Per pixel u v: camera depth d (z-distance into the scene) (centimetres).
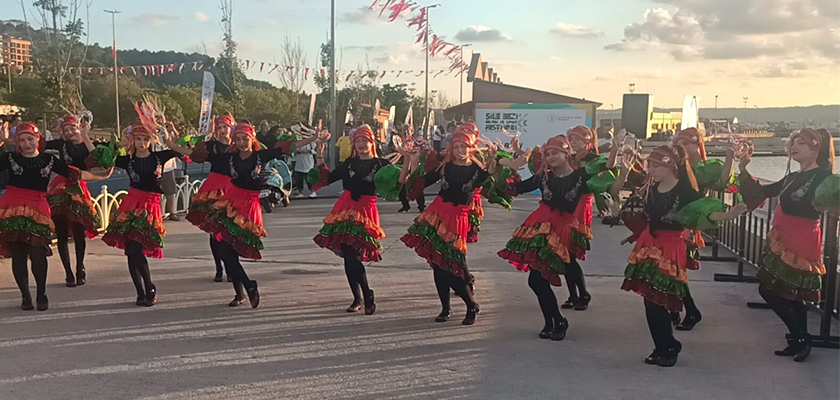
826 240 548
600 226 1204
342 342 547
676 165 490
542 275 547
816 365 505
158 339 546
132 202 646
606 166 550
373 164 632
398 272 812
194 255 905
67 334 556
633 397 438
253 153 636
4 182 1117
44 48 3222
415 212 1355
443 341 554
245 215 632
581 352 528
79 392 435
